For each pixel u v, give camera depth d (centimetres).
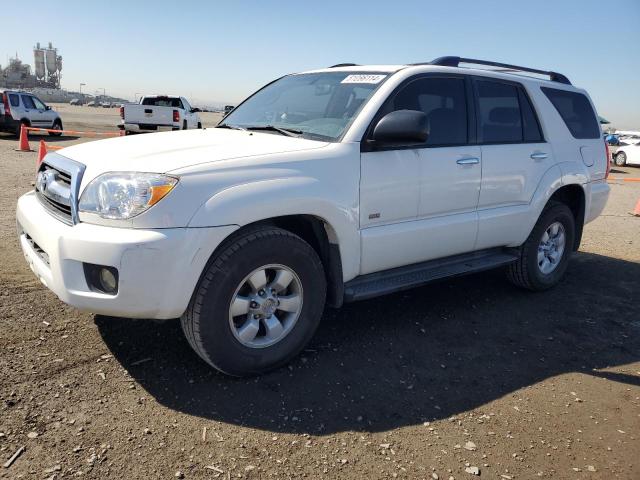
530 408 307
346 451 257
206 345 293
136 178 276
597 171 538
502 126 443
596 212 552
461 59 432
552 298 498
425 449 263
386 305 450
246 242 295
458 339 393
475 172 409
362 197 343
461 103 411
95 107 9075
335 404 296
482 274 555
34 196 356
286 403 293
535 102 475
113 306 275
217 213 280
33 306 385
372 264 361
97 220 277
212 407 284
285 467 243
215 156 300
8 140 1825
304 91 421
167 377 310
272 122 401
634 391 336
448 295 485
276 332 320
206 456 246
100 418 267
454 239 408
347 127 348
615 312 471
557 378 346
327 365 340
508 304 473
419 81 385
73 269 278
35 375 299
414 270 401
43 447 242
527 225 462
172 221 272
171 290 275
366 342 377
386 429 277
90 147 335
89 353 329
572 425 293
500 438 277
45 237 290
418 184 371
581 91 538
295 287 325
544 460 262
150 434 258
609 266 624
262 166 304
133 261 266
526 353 379
